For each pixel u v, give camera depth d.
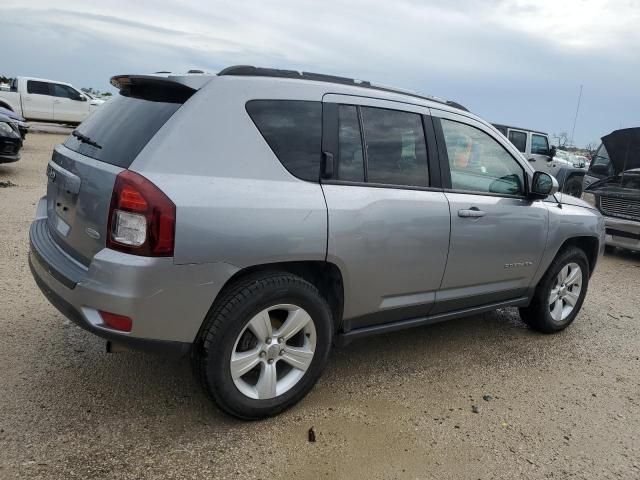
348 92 3.29
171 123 2.68
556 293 4.75
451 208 3.64
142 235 2.49
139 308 2.52
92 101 22.72
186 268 2.57
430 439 3.03
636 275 7.69
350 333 3.39
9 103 20.59
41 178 11.34
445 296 3.82
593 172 10.55
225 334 2.75
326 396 3.40
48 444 2.67
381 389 3.55
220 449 2.77
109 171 2.65
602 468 2.91
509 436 3.14
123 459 2.62
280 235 2.81
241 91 2.88
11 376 3.26
